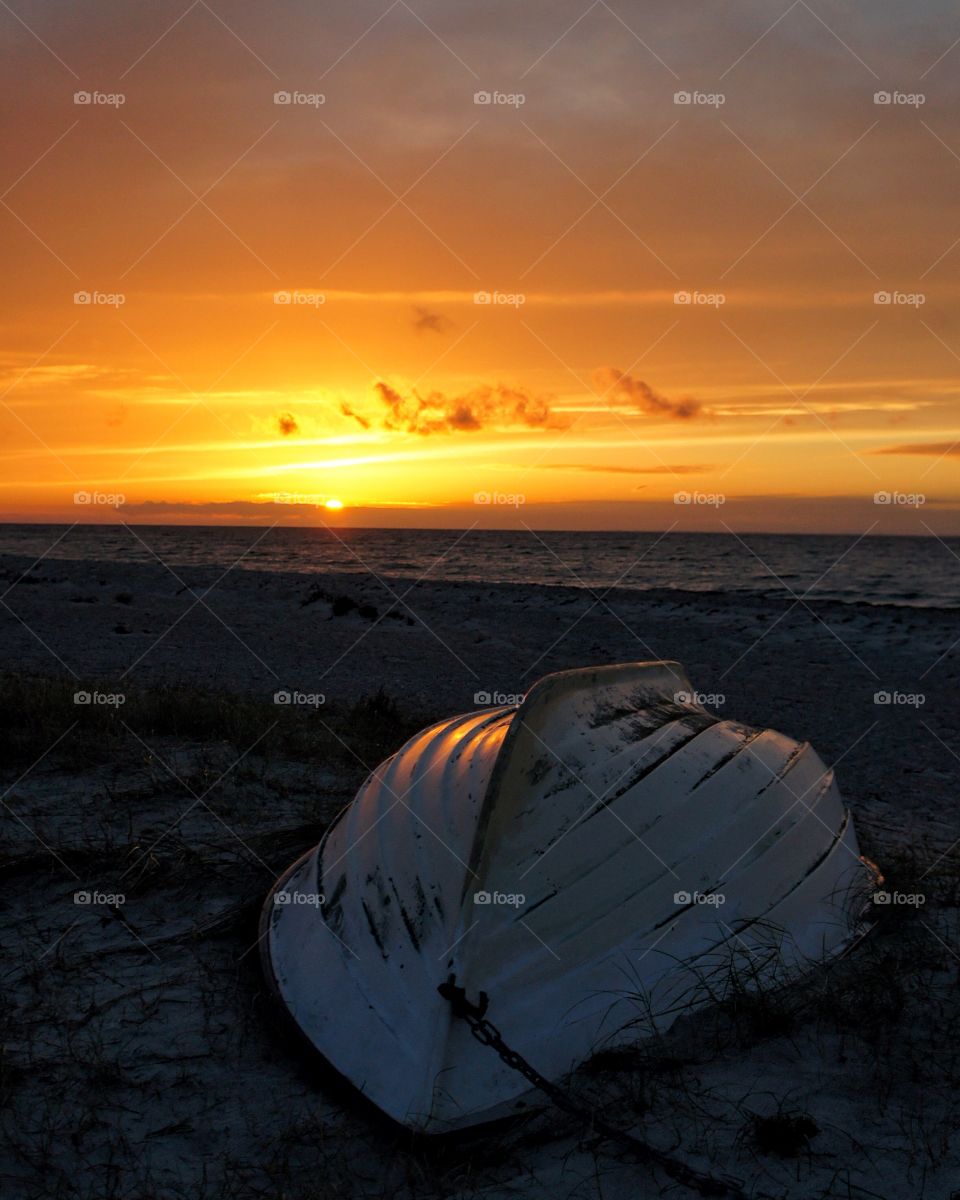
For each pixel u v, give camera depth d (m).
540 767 3.62
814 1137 2.71
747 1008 3.30
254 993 3.68
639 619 20.00
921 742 9.66
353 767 7.03
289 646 14.95
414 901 3.40
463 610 21.14
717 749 4.29
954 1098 2.91
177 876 4.72
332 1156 2.74
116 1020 3.47
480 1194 2.54
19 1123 2.85
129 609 18.91
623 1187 2.54
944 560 59.91
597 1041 3.10
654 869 3.54
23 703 7.79
